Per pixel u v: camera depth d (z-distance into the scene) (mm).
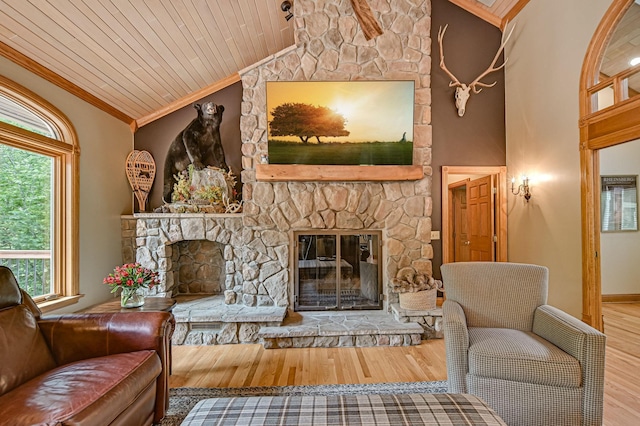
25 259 2889
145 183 4105
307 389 2385
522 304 2285
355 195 3787
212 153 4105
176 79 3771
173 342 3281
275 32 3877
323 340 3188
